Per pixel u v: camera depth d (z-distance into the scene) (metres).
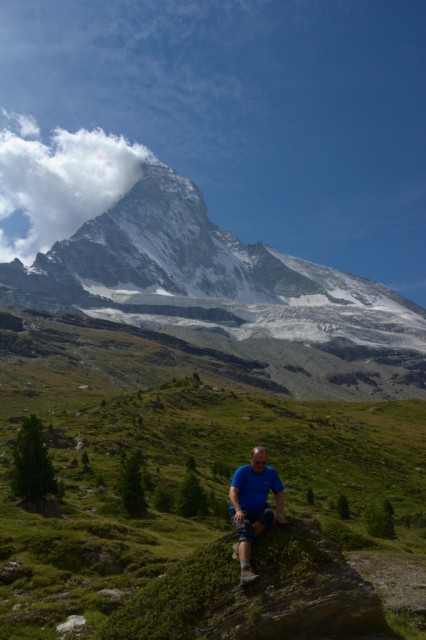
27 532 30.52
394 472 142.88
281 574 12.81
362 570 26.30
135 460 60.47
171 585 14.20
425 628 17.67
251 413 189.75
